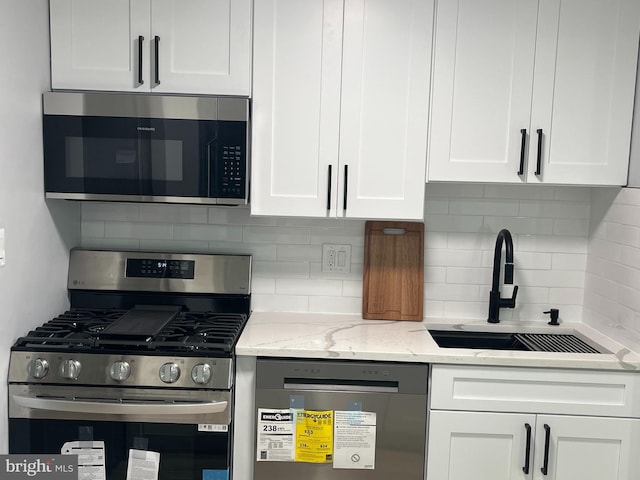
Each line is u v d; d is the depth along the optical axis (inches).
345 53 88.5
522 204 103.7
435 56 89.0
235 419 84.4
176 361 79.7
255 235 104.0
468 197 103.7
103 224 103.7
